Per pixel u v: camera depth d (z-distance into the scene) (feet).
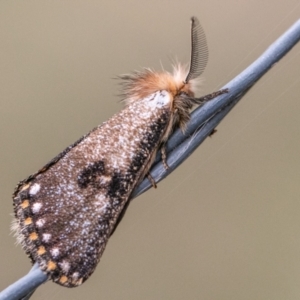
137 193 0.40
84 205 0.40
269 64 0.39
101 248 0.40
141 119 0.40
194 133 0.40
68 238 0.39
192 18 0.41
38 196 0.40
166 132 0.40
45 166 0.40
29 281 0.39
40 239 0.39
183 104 0.41
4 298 0.38
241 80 0.39
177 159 0.40
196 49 0.41
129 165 0.40
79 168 0.40
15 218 0.40
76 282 0.39
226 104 0.39
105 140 0.40
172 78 0.41
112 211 0.40
